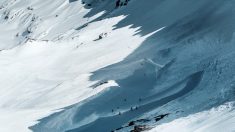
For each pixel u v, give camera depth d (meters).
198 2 87.25
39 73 91.06
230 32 65.44
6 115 67.44
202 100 45.66
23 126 59.81
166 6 96.75
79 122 54.50
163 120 41.69
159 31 84.44
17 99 79.31
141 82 62.75
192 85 54.06
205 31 71.19
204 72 55.66
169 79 60.12
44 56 101.56
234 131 32.09
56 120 57.38
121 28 99.75
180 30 78.25
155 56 71.31
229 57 56.56
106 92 61.22
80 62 89.50
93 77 75.12
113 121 50.91
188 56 65.50
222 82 49.22
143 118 45.88
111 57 83.50
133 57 77.56
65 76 85.44
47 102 70.88
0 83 91.44
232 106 38.69
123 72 70.12
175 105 47.25
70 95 69.50
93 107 57.09
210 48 64.38
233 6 74.62
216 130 33.69
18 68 97.44
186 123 37.97
